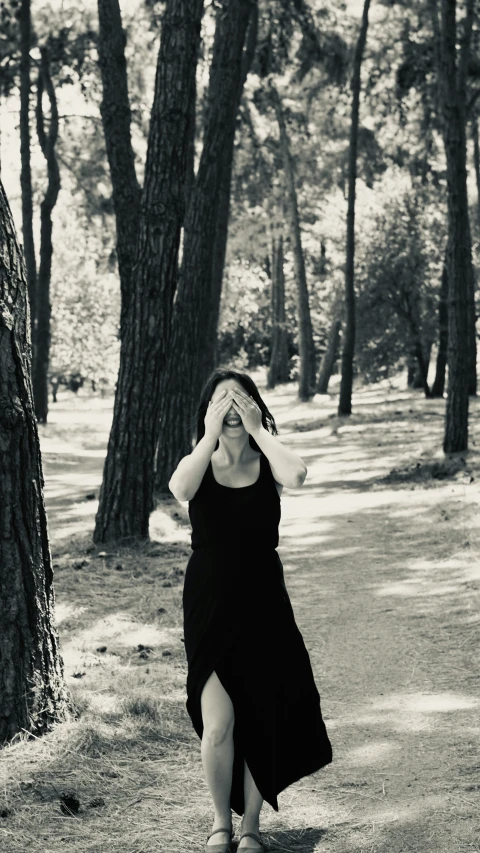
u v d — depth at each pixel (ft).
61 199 130.82
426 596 24.58
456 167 53.42
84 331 166.71
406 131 94.94
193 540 11.94
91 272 165.17
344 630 22.15
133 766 14.12
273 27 70.13
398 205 102.89
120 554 31.04
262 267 168.35
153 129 32.12
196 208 45.34
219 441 11.89
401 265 99.55
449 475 46.62
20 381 14.67
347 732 15.58
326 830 12.05
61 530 36.73
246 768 11.65
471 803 12.50
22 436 14.74
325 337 166.91
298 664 11.76
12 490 14.71
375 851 11.37
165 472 44.91
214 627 11.44
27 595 14.87
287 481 11.39
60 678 15.52
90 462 69.77
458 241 53.26
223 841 11.28
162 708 16.60
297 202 126.82
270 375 161.48
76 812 12.57
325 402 120.16
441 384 101.91
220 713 11.28
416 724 15.69
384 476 49.80
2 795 12.94
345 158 117.60
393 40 80.74
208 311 46.21
